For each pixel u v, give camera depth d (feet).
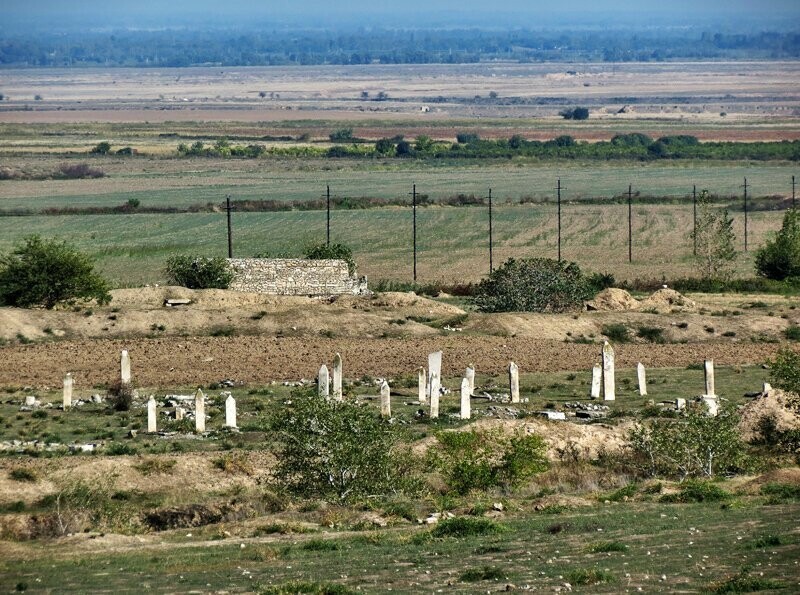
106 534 220.23
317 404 253.24
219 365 407.44
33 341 448.65
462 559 187.32
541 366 416.05
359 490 247.09
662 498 232.73
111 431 313.94
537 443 262.26
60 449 286.66
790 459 276.62
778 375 306.35
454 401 355.15
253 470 268.62
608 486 256.93
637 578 164.35
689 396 364.79
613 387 358.02
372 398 354.74
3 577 186.80
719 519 206.49
